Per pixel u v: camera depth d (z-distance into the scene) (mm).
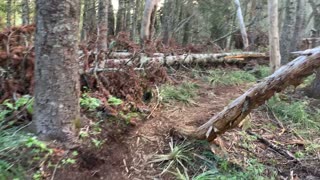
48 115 3377
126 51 6637
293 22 8445
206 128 3973
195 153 3922
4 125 3582
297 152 4426
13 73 4191
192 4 15250
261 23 17406
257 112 5496
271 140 4695
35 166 3145
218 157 3936
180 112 4914
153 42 7793
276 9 6562
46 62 3275
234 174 3758
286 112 5473
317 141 4801
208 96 5965
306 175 3992
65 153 3352
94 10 11188
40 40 3248
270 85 3553
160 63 6438
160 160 3723
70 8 3246
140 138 4012
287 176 3953
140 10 13109
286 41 8469
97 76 4660
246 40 12750
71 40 3326
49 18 3193
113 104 4406
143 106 4766
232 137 4492
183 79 6754
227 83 7039
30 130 3500
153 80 5621
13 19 12102
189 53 7855
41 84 3334
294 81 3525
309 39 10812
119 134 3980
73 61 3396
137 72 5340
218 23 15594
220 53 8953
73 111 3498
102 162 3488
